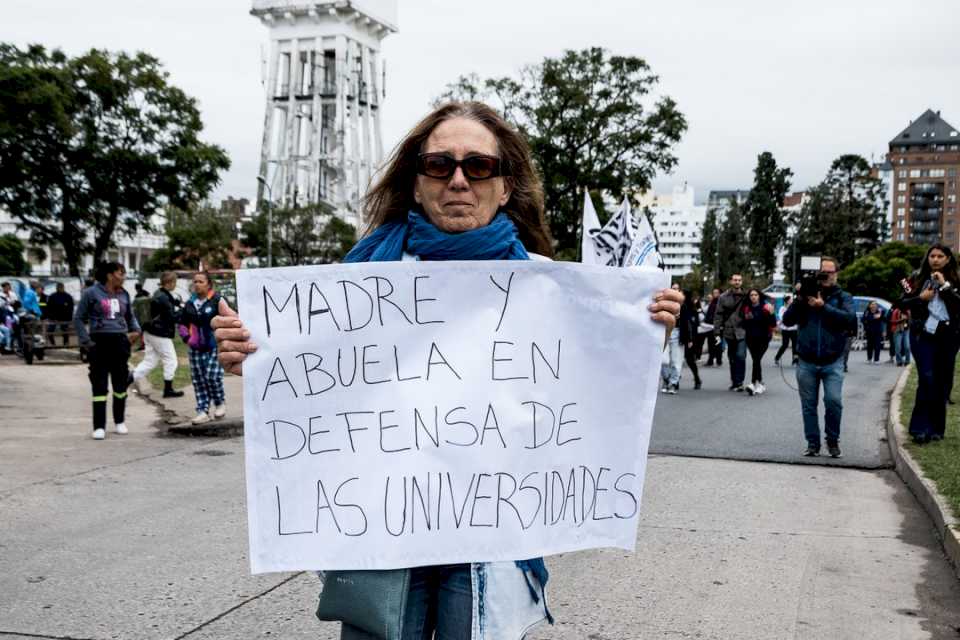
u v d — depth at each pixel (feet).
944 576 15.80
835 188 296.30
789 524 19.48
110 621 13.43
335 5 199.93
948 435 29.50
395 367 7.79
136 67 110.11
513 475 7.84
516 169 8.34
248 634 12.97
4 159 102.99
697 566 16.38
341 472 7.66
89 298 31.17
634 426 8.16
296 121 215.72
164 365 43.50
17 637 12.75
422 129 7.98
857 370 68.18
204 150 112.47
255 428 7.65
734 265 270.26
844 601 14.46
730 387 50.62
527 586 7.79
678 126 121.08
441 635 7.55
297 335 7.71
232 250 185.57
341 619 7.73
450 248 7.83
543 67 121.70
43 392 47.37
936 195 624.59
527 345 7.95
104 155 107.55
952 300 27.20
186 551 17.20
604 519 8.10
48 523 19.36
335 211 180.24
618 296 8.10
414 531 7.63
